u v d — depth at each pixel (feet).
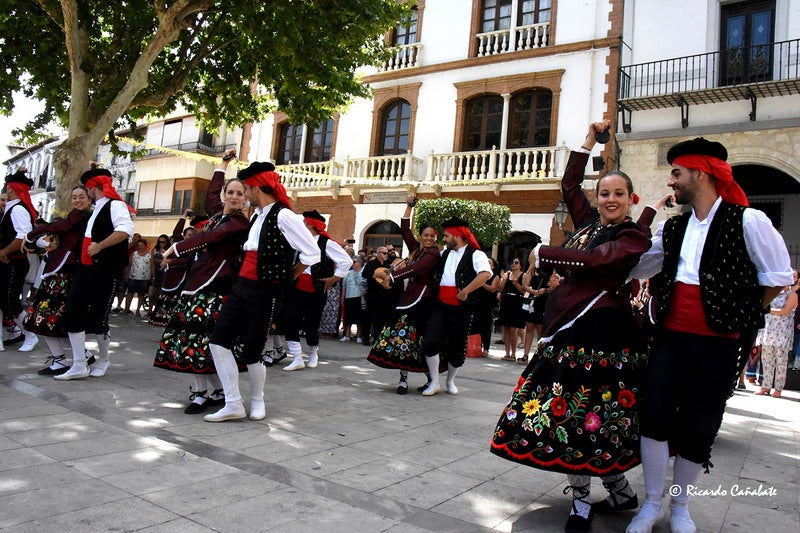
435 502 10.16
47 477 9.81
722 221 9.07
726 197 9.37
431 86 62.13
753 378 33.42
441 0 62.80
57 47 41.50
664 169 48.14
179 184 92.07
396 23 37.37
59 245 18.52
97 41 41.70
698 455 9.15
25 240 20.36
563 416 9.29
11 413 13.52
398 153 64.28
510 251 56.95
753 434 18.16
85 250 17.52
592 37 53.11
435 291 20.43
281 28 34.63
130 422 13.64
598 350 9.47
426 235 20.63
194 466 10.99
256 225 14.97
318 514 9.18
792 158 43.21
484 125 59.47
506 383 25.18
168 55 45.27
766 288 9.11
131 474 10.27
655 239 10.05
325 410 16.85
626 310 9.86
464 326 20.51
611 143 50.55
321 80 38.42
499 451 9.69
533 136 56.44
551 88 54.75
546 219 53.42
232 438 13.09
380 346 20.61
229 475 10.64
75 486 9.52
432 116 61.72
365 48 43.62
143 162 98.63
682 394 9.20
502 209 51.52
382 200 62.69
